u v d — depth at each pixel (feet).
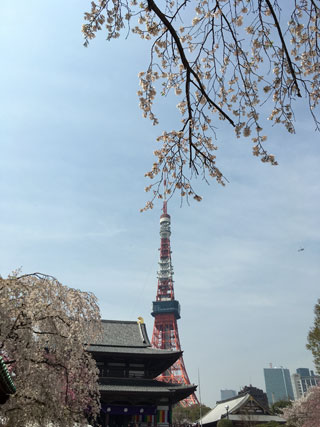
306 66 26.09
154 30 24.71
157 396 127.44
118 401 132.67
